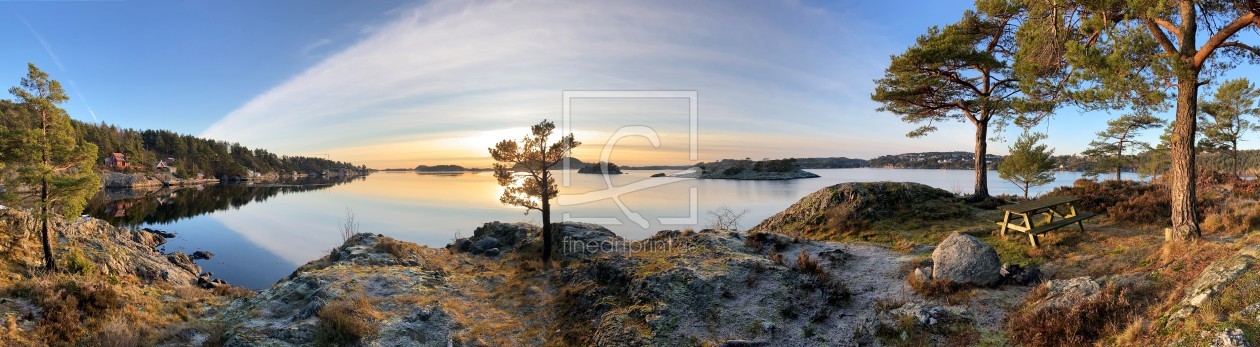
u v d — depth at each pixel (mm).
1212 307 7023
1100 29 12664
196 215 78562
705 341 10633
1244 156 43531
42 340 11453
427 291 15875
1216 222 12789
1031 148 31625
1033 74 15969
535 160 21875
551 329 13031
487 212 77188
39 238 26891
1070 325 8219
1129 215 15984
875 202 22938
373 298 14609
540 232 26719
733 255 16203
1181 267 9352
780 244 18328
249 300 15555
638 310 12164
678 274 13758
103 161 154000
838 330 10797
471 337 12367
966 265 11570
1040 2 15266
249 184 199250
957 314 9938
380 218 70875
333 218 72562
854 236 20172
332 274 16594
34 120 24672
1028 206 15336
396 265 19219
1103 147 48125
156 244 47656
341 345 11516
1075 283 9852
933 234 18016
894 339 9617
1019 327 8930
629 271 14906
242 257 43750
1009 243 15234
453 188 164750
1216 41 11148
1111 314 8281
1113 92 12539
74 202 24906
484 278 18172
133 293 15727
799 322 11328
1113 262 11461
